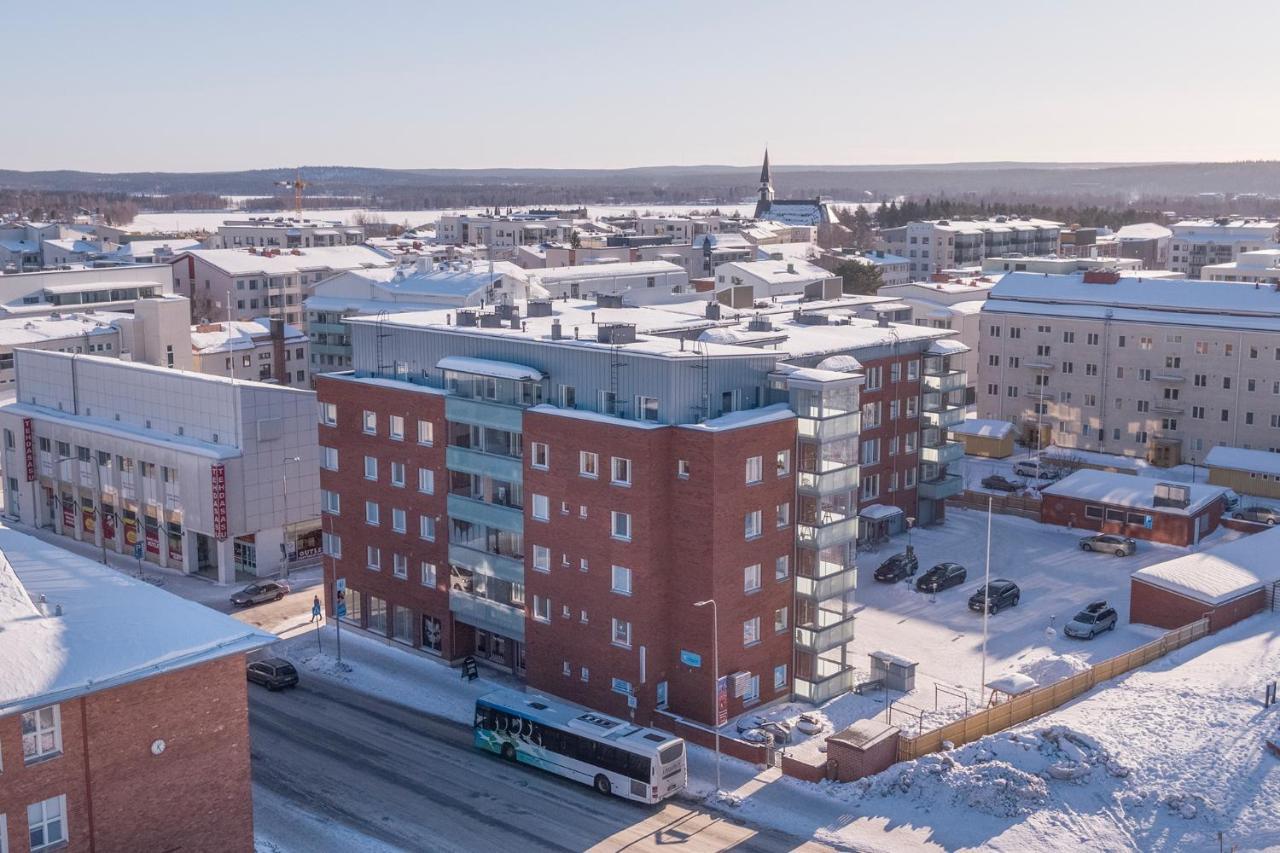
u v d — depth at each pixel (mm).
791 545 73312
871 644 84250
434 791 63969
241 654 51656
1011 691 70375
